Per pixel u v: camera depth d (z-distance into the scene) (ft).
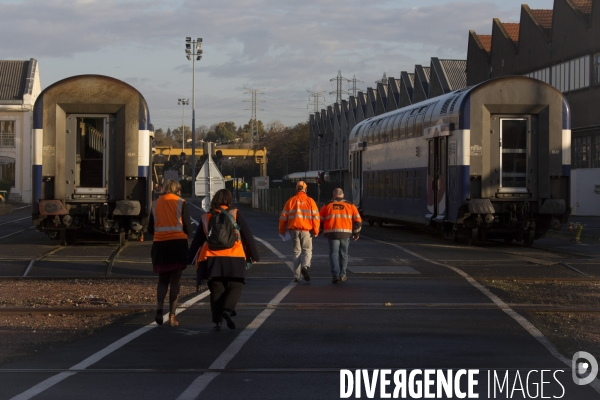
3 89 257.96
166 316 37.42
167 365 27.12
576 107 148.66
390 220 106.83
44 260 61.41
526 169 76.13
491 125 75.72
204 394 23.24
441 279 51.67
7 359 28.35
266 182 226.38
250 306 40.45
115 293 44.91
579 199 147.74
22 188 255.09
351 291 46.11
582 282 50.52
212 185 72.43
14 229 104.42
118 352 29.27
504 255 67.56
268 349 29.86
